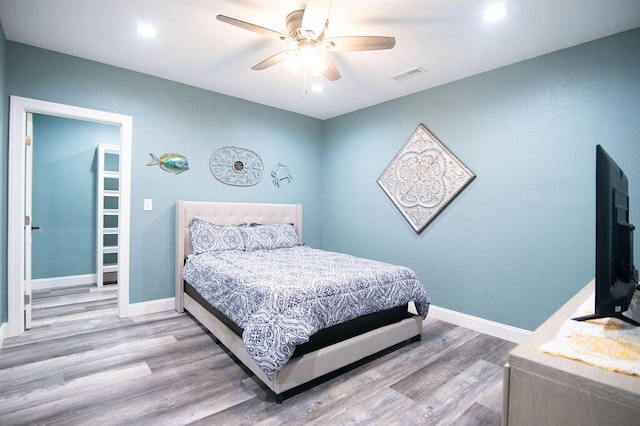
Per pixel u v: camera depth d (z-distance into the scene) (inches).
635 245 90.4
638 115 90.3
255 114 166.7
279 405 75.3
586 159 99.0
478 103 124.3
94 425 67.3
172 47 110.5
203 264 118.5
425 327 126.6
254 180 167.5
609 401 28.6
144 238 135.3
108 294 165.6
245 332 77.7
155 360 95.4
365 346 93.0
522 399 33.8
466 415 73.2
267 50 111.7
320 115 187.9
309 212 191.6
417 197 144.1
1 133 101.3
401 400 78.4
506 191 116.2
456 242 130.4
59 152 181.2
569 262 102.1
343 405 76.0
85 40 106.5
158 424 68.1
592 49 98.3
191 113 145.7
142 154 133.8
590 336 39.9
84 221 188.7
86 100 120.4
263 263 115.4
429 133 139.5
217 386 82.7
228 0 84.3
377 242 162.7
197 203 143.6
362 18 89.8
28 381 83.0
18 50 108.4
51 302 151.2
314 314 81.0
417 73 125.8
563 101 103.6
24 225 114.1
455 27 93.7
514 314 114.0
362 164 171.5
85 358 95.8
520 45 102.7
